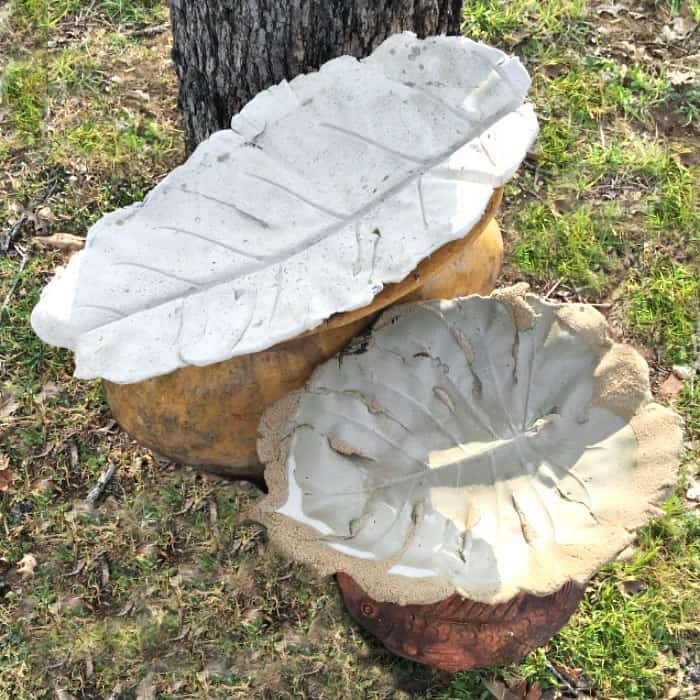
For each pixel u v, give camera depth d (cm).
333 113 181
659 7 279
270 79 201
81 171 249
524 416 198
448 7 202
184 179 182
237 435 193
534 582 186
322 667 212
